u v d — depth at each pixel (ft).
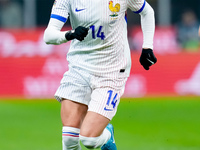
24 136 102.27
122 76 59.72
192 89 161.89
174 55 162.50
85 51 58.65
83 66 58.85
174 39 166.91
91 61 58.59
